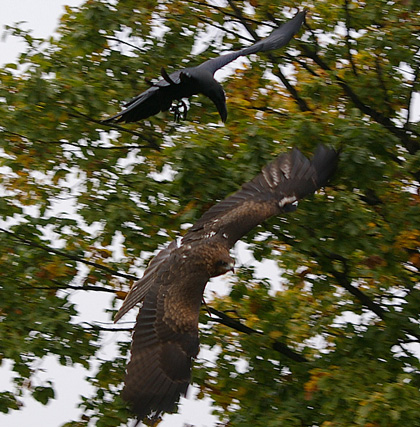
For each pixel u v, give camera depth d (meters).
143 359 7.02
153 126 15.48
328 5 15.81
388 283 14.23
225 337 14.84
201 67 8.65
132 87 15.48
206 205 13.38
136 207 14.15
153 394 6.85
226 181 13.01
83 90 14.38
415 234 13.58
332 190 13.77
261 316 14.50
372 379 12.66
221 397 14.09
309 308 15.08
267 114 14.48
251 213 8.08
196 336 7.17
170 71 15.49
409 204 13.98
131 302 7.44
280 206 8.17
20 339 13.82
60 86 14.40
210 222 7.98
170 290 7.39
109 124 15.13
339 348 13.70
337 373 12.66
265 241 13.98
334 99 15.10
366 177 12.91
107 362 14.44
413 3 15.05
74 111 14.95
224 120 8.58
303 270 14.91
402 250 13.84
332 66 16.12
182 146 12.95
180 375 6.96
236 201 8.27
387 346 13.52
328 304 14.89
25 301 14.62
